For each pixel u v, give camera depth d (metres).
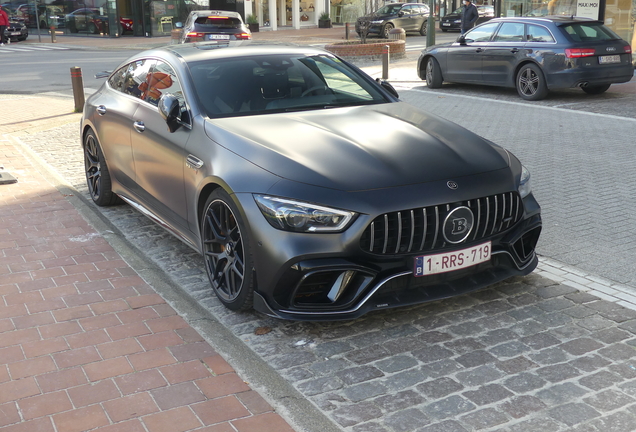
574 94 13.13
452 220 3.58
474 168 3.78
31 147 9.11
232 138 4.00
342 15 44.97
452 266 3.64
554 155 8.02
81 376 3.28
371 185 3.53
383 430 2.84
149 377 3.27
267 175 3.64
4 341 3.66
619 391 3.09
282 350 3.58
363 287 3.50
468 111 11.47
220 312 4.07
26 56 24.91
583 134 9.25
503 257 3.93
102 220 5.89
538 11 17.56
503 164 3.93
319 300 3.61
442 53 14.35
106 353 3.51
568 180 6.90
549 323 3.79
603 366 3.32
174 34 23.55
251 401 3.05
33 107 12.71
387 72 16.64
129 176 5.43
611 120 10.27
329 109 4.58
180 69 4.81
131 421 2.90
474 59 13.60
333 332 3.76
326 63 5.21
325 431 2.82
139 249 5.21
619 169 7.29
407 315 3.94
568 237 5.25
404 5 32.09
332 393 3.15
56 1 38.28
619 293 4.18
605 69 11.95
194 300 4.26
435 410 2.98
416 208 3.50
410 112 4.65
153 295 4.25
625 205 6.03
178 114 4.43
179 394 3.11
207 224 4.12
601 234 5.30
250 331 3.81
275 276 3.52
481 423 2.87
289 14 42.09
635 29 15.73
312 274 3.47
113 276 4.56
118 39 34.28
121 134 5.41
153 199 5.02
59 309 4.05
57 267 4.73
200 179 4.08
